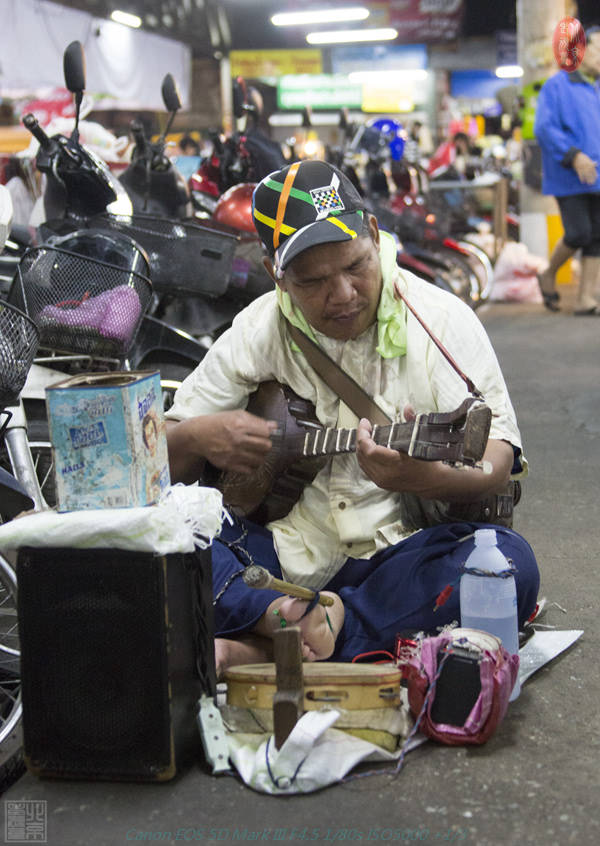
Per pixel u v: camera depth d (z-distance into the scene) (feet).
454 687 6.81
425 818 6.03
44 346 9.84
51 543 6.31
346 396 7.66
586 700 7.53
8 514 7.16
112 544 6.25
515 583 7.61
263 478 7.86
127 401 6.26
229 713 6.91
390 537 7.93
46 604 6.41
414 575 7.59
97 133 18.69
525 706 7.46
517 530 12.09
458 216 32.89
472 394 7.02
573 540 11.60
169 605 6.36
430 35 77.10
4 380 7.32
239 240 15.01
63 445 6.39
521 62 36.91
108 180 12.97
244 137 20.07
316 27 78.18
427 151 48.67
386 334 7.57
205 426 7.46
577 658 8.32
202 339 15.89
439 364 7.61
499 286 34.81
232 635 7.70
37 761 6.59
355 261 7.07
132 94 45.03
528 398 19.88
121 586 6.30
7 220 8.06
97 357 9.98
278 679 6.56
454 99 87.25
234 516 8.20
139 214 13.29
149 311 14.23
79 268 9.77
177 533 6.30
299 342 7.70
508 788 6.31
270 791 6.33
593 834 5.82
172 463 7.66
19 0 34.12
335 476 7.93
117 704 6.42
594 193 28.89
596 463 15.05
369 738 6.68
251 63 76.48
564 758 6.66
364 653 7.65
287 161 20.71
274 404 7.88
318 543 8.05
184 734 6.63
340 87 77.97
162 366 13.24
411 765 6.63
